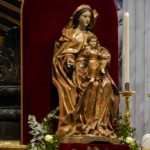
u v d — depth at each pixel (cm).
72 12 780
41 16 774
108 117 732
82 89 723
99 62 733
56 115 736
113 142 722
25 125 762
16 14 848
